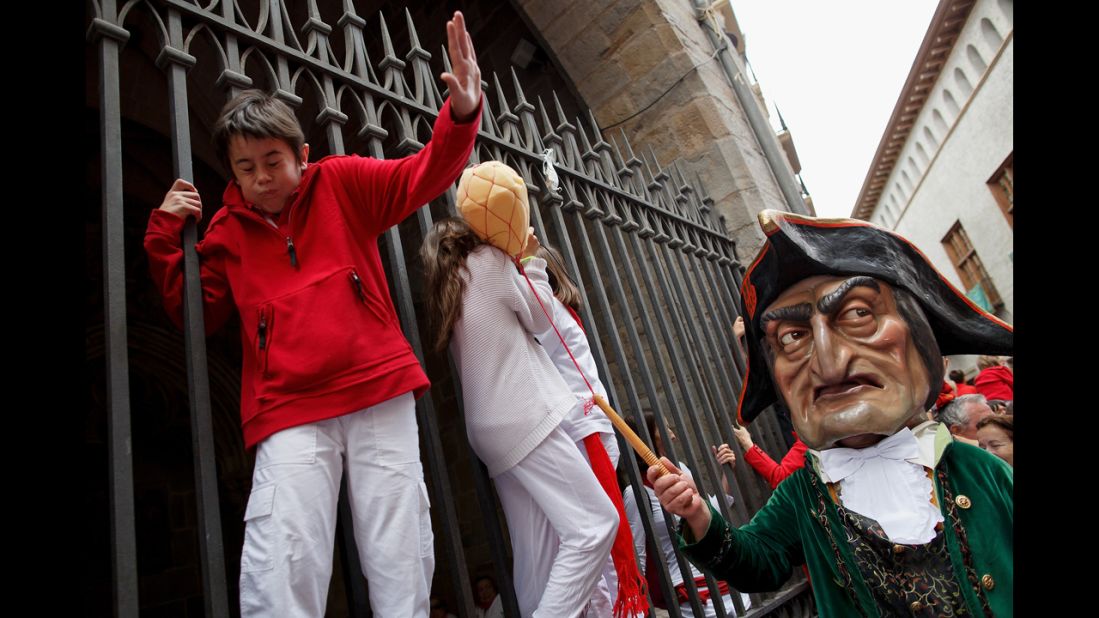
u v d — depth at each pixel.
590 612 1.97
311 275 1.60
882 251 1.36
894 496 1.35
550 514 1.82
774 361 1.48
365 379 1.52
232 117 1.59
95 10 1.62
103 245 1.49
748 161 5.28
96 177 7.98
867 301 1.34
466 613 1.81
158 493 8.59
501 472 1.91
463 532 7.29
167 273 1.61
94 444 8.09
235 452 8.84
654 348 3.18
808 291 1.41
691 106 5.35
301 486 1.41
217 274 1.68
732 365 3.98
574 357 2.38
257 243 1.65
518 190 1.95
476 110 1.64
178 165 1.68
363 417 1.54
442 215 6.43
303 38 6.80
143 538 8.33
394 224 1.80
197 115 7.27
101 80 1.58
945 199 19.92
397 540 1.48
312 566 1.37
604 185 3.38
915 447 1.36
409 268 6.68
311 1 2.21
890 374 1.30
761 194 5.16
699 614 2.63
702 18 6.11
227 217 1.68
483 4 6.54
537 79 6.36
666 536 3.22
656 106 5.50
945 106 18.48
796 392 1.41
